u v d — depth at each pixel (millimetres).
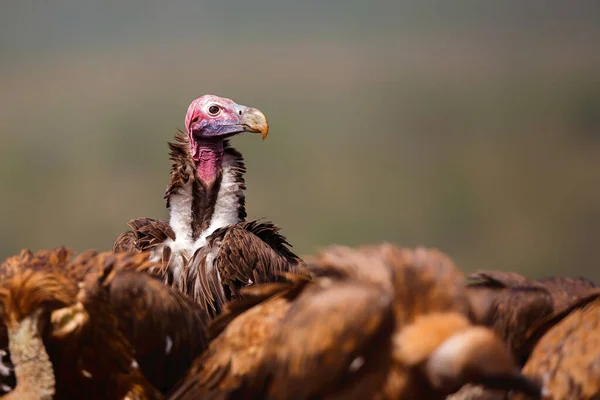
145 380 19109
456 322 18797
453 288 18844
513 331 19156
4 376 19078
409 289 18828
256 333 18969
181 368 19141
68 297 19000
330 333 18797
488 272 19328
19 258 19109
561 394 18969
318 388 18828
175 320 19125
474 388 19031
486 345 18750
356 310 18781
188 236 19656
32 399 18953
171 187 19703
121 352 19078
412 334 18781
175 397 19031
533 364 19031
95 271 19078
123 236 19734
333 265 18906
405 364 18781
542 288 19203
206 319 19219
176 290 19219
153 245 19625
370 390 18812
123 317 19078
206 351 19047
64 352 19016
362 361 18812
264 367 18906
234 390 18969
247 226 19672
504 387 18766
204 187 19719
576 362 18984
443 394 18812
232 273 19547
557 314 19109
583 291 19250
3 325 19047
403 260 18875
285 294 19000
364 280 18859
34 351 18953
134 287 19078
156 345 19109
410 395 18797
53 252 19125
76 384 19062
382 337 18797
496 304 19172
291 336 18844
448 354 18750
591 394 18953
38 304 18969
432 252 18922
